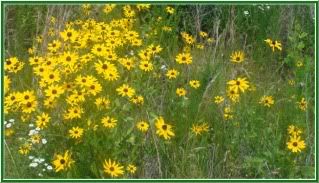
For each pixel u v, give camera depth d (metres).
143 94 2.71
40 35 3.16
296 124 2.68
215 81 2.88
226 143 2.56
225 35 3.18
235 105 2.69
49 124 2.46
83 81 2.45
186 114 2.66
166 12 3.34
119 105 2.50
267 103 2.74
